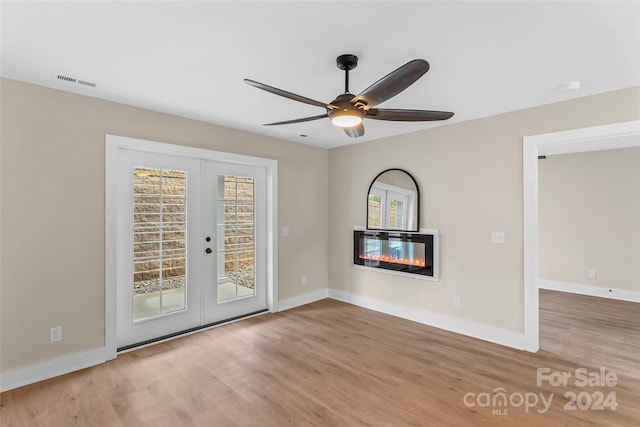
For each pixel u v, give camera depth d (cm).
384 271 409
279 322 373
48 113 247
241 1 147
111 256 277
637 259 453
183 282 340
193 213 346
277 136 405
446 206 352
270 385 238
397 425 194
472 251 331
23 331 237
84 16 158
